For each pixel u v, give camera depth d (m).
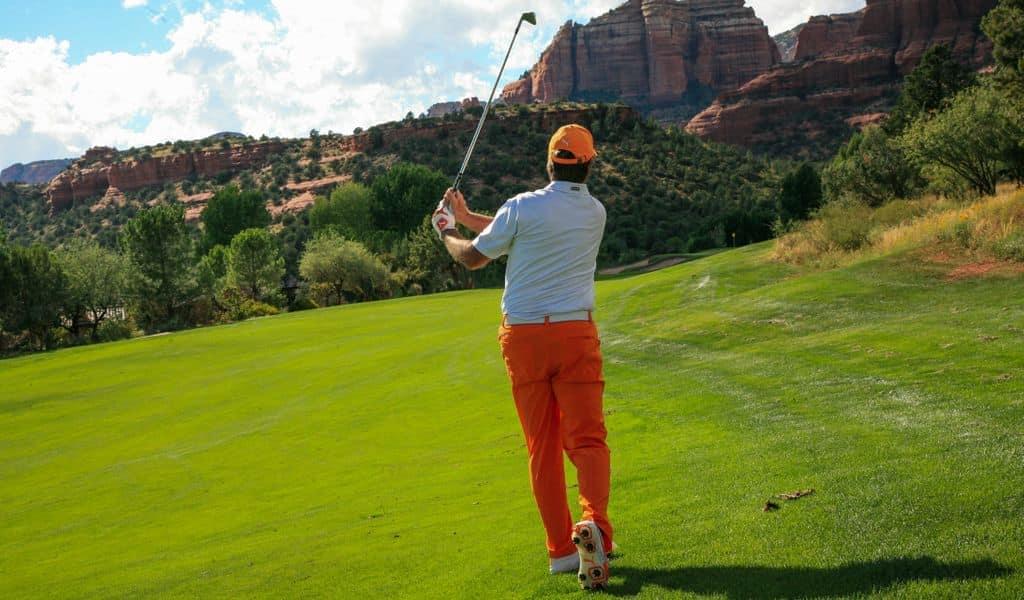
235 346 38.91
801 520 5.14
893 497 5.25
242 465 16.16
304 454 16.30
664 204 133.00
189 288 82.69
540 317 4.61
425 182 121.06
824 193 47.75
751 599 4.03
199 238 124.06
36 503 15.21
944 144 36.09
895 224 32.56
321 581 6.24
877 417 8.69
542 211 4.57
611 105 174.50
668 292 30.34
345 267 85.19
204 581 7.30
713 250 95.69
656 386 15.70
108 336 74.06
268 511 11.54
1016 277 20.34
